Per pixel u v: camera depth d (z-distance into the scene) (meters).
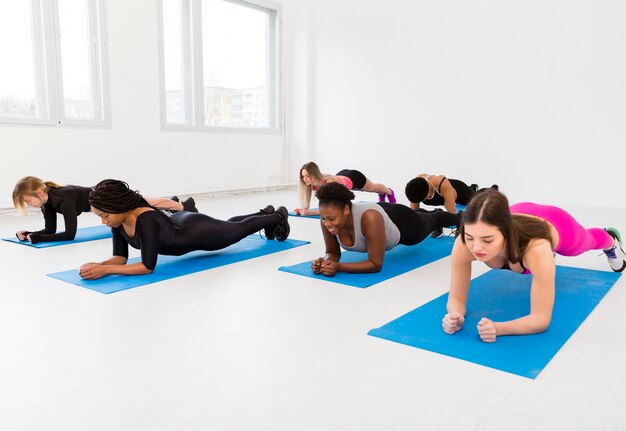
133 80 5.85
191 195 6.59
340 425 1.29
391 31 7.19
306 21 7.80
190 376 1.56
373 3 7.29
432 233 3.88
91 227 4.23
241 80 7.42
